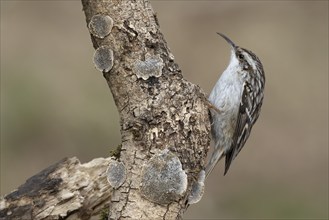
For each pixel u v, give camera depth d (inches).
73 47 612.7
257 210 524.7
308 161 567.5
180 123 237.1
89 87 568.4
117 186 236.5
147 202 233.5
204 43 651.5
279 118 597.0
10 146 535.5
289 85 625.0
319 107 609.3
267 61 647.1
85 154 536.4
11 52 596.7
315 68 644.1
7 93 556.7
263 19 688.4
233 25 675.4
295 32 681.6
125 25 240.8
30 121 546.0
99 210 267.1
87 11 245.8
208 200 522.0
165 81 239.5
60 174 262.2
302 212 528.4
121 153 238.5
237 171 550.3
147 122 235.0
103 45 242.4
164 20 666.2
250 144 570.3
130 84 239.3
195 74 621.0
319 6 721.6
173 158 233.5
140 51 240.1
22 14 640.4
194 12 679.7
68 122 549.3
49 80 571.8
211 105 263.3
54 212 258.4
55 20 639.1
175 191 232.7
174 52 636.7
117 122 547.5
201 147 241.4
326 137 584.1
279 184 548.4
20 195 257.1
